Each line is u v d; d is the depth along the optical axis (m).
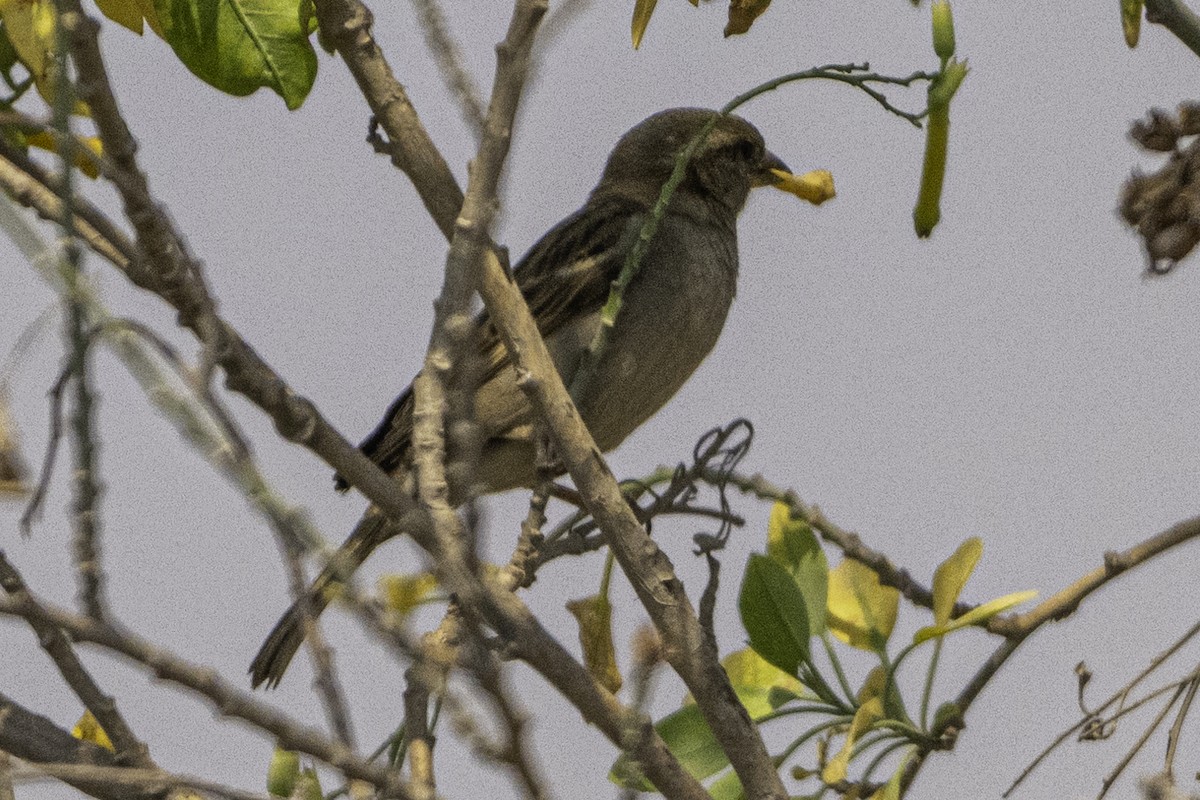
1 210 3.87
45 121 4.18
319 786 5.96
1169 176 6.55
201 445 3.79
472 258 4.68
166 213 4.49
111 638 3.92
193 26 6.56
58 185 4.46
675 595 6.18
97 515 4.04
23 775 3.95
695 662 6.21
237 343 4.66
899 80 6.36
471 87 4.38
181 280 4.50
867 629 7.75
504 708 3.61
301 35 6.59
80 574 4.01
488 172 4.66
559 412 5.98
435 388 4.69
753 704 7.61
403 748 5.81
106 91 4.50
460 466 4.31
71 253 3.91
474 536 4.11
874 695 7.43
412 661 3.67
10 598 3.89
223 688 3.93
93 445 4.02
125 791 4.66
